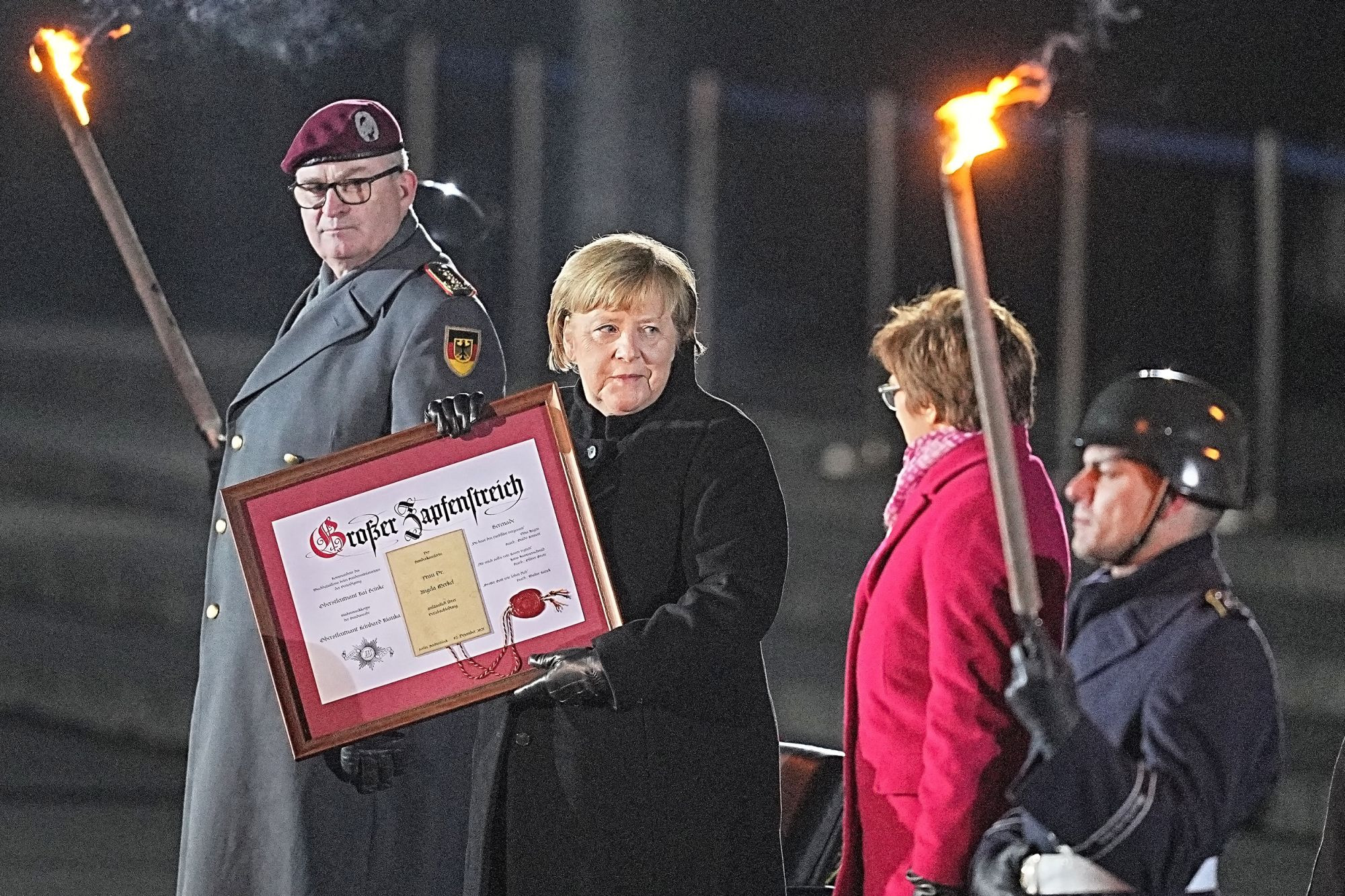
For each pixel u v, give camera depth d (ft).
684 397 26.86
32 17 95.96
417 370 28.89
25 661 66.03
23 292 123.03
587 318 26.35
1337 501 72.38
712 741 26.14
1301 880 47.14
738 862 26.22
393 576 27.35
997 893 22.84
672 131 94.02
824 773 29.32
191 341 112.47
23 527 75.25
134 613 70.03
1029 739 24.68
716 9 98.32
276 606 27.45
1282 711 53.57
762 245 103.71
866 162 102.22
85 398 98.32
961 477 25.46
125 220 31.76
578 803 26.11
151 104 108.27
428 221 58.65
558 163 95.30
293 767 28.94
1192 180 95.91
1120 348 95.96
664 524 26.50
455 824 29.45
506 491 27.17
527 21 98.02
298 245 112.98
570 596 27.09
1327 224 94.99
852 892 26.35
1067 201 71.92
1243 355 95.40
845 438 85.97
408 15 98.78
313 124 29.60
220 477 30.45
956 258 19.92
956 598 24.81
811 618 63.57
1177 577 22.50
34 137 120.37
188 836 29.73
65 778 58.85
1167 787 21.13
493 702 27.45
